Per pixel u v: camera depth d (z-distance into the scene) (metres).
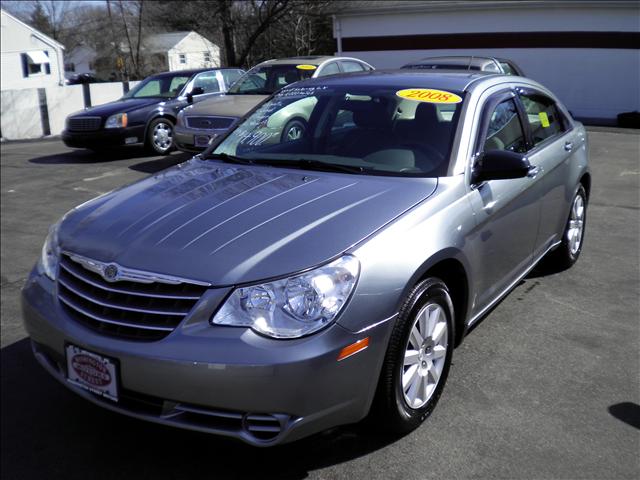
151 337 2.63
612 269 5.46
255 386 2.48
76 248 3.03
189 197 3.31
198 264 2.68
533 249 4.42
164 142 12.33
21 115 17.58
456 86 4.03
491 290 3.80
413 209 3.09
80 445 3.16
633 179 9.27
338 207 3.05
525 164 3.39
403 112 3.89
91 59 60.78
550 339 4.13
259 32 25.05
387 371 2.83
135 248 2.85
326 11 22.84
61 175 10.72
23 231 7.29
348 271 2.67
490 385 3.56
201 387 2.52
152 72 44.59
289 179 3.48
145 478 2.90
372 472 2.87
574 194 5.09
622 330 4.25
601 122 18.05
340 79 4.50
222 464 2.97
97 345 2.71
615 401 3.40
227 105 9.91
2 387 3.72
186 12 26.72
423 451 3.00
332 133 3.94
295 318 2.55
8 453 3.10
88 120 11.77
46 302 3.04
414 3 20.73
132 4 36.03
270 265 2.64
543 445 3.03
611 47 18.80
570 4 18.80
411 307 2.88
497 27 19.95
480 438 3.09
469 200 3.41
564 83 19.55
